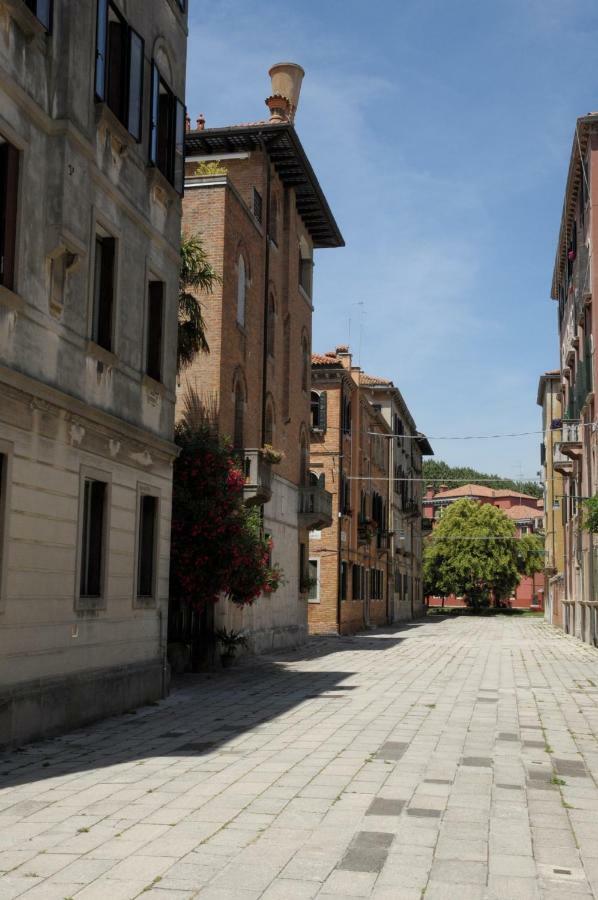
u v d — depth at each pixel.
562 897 5.79
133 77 14.75
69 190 12.33
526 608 96.81
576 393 38.19
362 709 14.97
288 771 9.73
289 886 5.90
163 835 7.11
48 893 5.73
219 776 9.45
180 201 17.44
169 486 16.78
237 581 20.53
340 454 44.59
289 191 31.77
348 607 46.00
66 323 12.69
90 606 13.40
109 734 12.31
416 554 78.75
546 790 8.96
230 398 24.91
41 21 11.76
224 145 28.77
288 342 31.88
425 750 11.12
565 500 47.78
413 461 76.31
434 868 6.34
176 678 20.34
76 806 8.08
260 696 16.78
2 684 10.97
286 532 32.00
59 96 12.30
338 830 7.30
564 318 44.38
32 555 11.69
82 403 12.88
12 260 11.30
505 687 18.78
